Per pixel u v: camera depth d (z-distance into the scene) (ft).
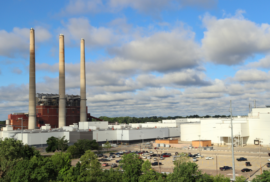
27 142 537.65
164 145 584.81
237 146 557.33
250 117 608.60
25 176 234.99
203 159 396.37
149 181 233.14
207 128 618.44
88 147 479.82
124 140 647.56
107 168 344.28
